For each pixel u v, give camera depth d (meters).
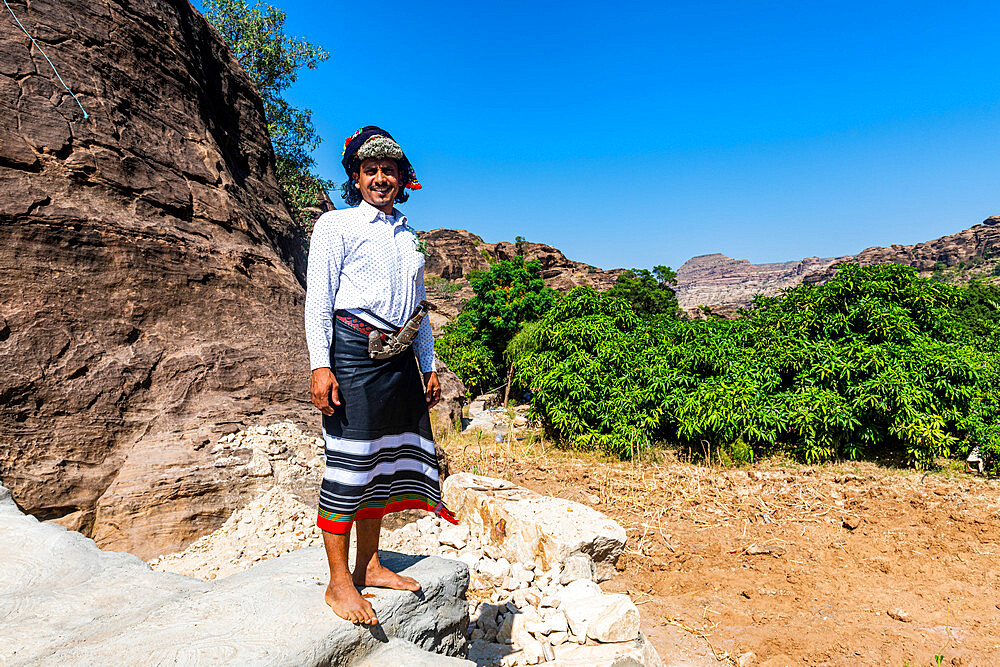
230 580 2.40
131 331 4.98
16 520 2.96
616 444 8.70
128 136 5.88
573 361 9.70
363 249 2.24
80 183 5.20
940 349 8.27
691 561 5.28
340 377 2.21
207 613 2.01
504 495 5.87
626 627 3.45
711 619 4.25
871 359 8.20
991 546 5.30
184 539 4.13
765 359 9.03
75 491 4.04
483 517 5.74
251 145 9.52
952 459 7.98
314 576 2.39
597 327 10.20
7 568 2.42
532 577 4.55
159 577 2.47
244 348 5.67
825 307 9.69
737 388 8.41
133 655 1.73
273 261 7.05
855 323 9.48
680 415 8.51
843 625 4.09
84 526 3.99
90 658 1.70
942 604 4.33
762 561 5.23
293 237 9.97
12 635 1.86
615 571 5.11
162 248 5.50
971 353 8.35
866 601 4.43
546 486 7.43
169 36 7.05
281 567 2.50
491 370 18.05
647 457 8.51
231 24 18.16
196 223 6.29
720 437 8.42
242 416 5.07
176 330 5.32
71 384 4.36
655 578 4.97
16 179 4.73
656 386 8.82
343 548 2.18
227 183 7.18
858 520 5.96
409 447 2.41
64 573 2.43
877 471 7.69
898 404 7.81
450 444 9.80
